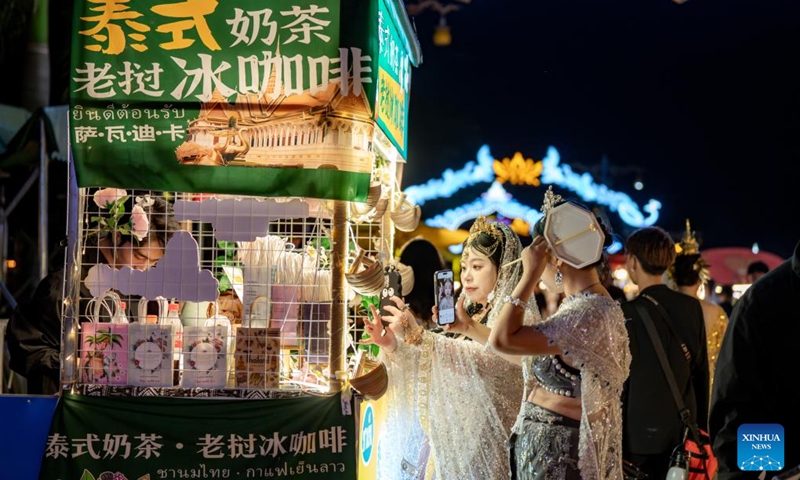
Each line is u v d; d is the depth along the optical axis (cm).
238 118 328
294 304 342
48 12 802
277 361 337
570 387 298
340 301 339
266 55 328
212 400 336
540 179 1510
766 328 289
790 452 290
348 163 327
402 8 387
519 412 338
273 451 334
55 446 334
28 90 778
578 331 288
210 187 329
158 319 353
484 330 364
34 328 432
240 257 355
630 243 448
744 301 296
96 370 340
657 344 407
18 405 341
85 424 336
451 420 361
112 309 362
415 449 377
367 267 338
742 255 1431
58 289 435
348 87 326
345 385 339
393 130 411
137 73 330
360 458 350
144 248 350
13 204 736
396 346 366
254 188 328
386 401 372
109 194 347
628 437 407
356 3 328
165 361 338
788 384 289
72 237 340
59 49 812
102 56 330
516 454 313
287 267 352
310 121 327
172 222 367
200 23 328
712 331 514
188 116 329
